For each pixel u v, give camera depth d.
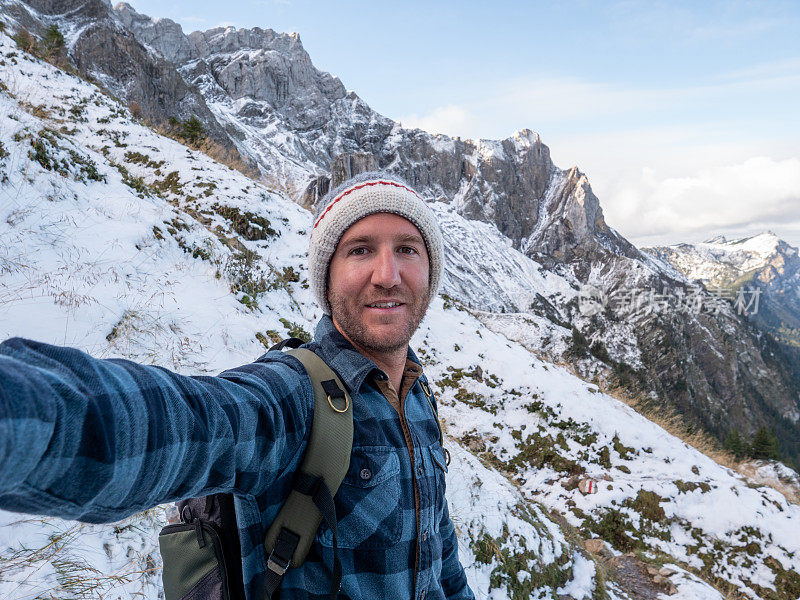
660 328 121.31
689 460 9.54
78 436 0.45
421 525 1.03
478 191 175.88
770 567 7.70
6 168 4.88
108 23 82.06
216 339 4.73
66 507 0.47
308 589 0.85
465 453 6.40
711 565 7.66
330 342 1.04
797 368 182.00
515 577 4.68
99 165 6.74
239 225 9.82
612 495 8.50
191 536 0.93
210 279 5.99
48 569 1.94
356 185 1.10
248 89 169.12
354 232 1.07
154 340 4.08
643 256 196.00
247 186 11.62
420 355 10.53
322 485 0.87
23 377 0.41
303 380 0.94
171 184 10.91
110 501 0.51
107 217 5.57
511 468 8.97
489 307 118.94
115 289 4.39
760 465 21.48
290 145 152.75
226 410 0.69
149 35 164.62
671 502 8.55
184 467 0.61
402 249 1.11
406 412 1.15
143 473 0.54
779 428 121.31
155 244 5.71
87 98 13.70
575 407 10.11
